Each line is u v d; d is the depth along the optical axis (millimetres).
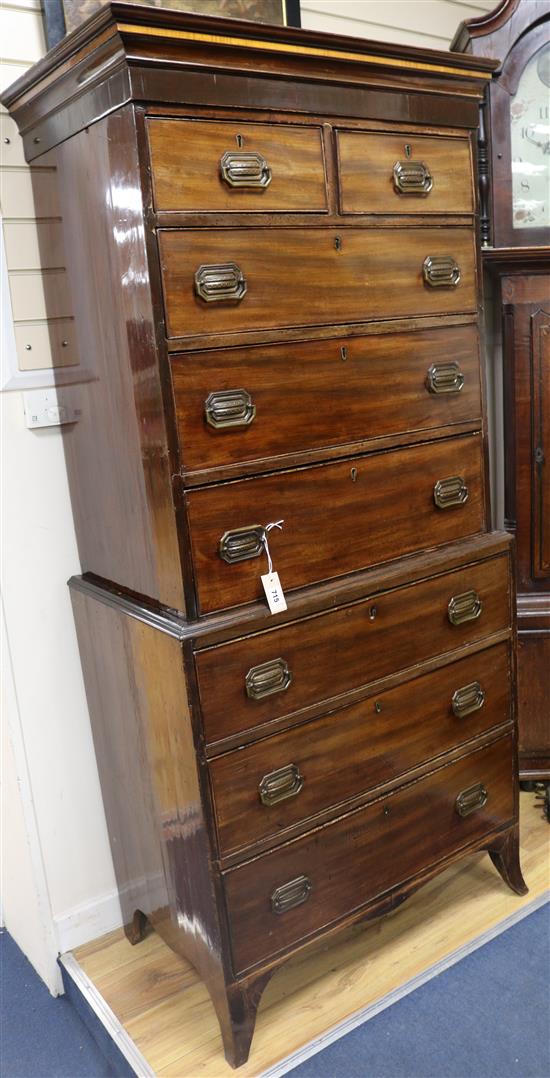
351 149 1553
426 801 1865
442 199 1721
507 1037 1692
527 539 2320
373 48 1501
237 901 1584
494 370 2621
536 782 2496
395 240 1647
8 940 2266
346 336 1595
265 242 1460
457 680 1877
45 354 1829
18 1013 1974
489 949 1920
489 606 1907
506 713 1999
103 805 2039
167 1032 1775
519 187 2143
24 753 1947
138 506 1559
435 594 1791
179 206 1356
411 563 1749
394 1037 1711
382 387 1671
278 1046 1700
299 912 1681
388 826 1802
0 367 1789
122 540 1666
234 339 1443
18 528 1869
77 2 1737
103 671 1822
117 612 1667
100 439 1654
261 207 1447
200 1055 1703
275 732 1583
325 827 1690
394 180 1625
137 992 1900
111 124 1357
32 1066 1800
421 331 1719
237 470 1482
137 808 1821
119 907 2117
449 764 1895
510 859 2074
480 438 1875
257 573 1543
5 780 2020
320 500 1607
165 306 1364
